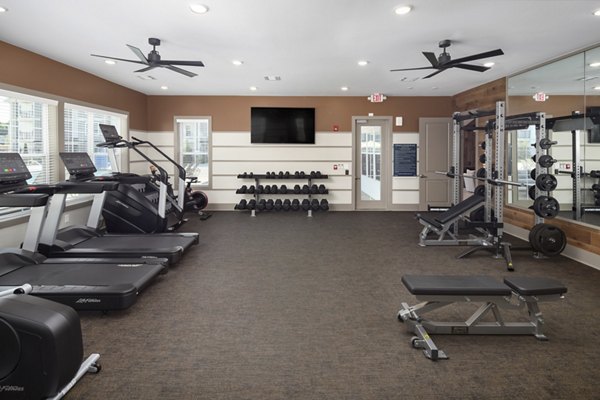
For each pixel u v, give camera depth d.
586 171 4.62
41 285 3.03
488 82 6.90
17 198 3.21
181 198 6.67
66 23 3.85
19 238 4.59
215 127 8.50
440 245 5.36
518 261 4.63
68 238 4.57
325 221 7.35
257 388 2.06
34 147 4.99
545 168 4.86
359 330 2.76
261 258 4.70
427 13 3.63
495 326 2.64
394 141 8.61
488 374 2.19
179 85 7.24
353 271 4.19
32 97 4.81
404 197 8.71
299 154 8.61
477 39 4.39
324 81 6.86
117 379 2.13
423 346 2.46
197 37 4.31
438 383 2.10
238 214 8.17
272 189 8.24
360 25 3.95
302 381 2.12
